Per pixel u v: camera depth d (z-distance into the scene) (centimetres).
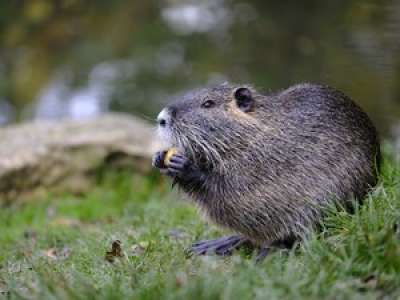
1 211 1320
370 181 855
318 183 817
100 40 2600
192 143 841
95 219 1257
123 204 1353
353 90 1880
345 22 2158
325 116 846
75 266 801
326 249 688
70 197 1385
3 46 2623
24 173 1376
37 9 2648
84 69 2516
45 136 1491
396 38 1961
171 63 2472
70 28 2641
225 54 2436
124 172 1448
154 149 1475
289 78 2203
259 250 855
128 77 2445
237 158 830
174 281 614
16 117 2420
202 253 859
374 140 891
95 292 613
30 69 2545
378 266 657
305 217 815
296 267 661
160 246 859
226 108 845
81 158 1430
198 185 849
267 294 589
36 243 1021
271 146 827
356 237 691
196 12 2623
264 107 852
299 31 2311
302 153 825
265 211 825
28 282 708
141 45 2559
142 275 693
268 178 823
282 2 2450
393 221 713
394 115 1831
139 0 2680
